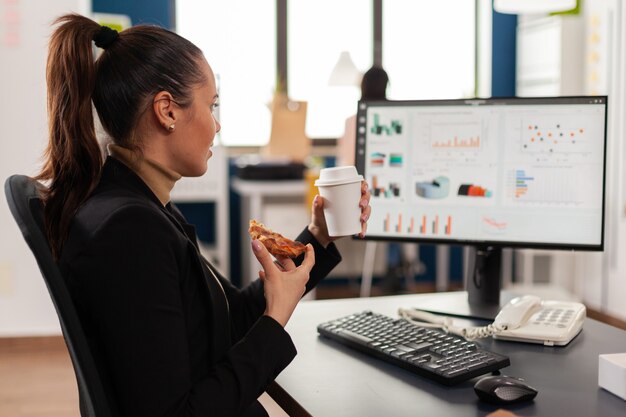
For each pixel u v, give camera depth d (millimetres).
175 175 1154
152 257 991
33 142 3764
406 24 5613
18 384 3328
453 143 1596
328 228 1341
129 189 1097
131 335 964
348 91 5562
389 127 1633
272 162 4898
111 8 4996
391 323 1389
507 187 1568
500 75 5609
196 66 1122
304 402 1074
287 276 1137
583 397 1078
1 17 3693
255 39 5398
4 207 3779
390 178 1640
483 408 1043
